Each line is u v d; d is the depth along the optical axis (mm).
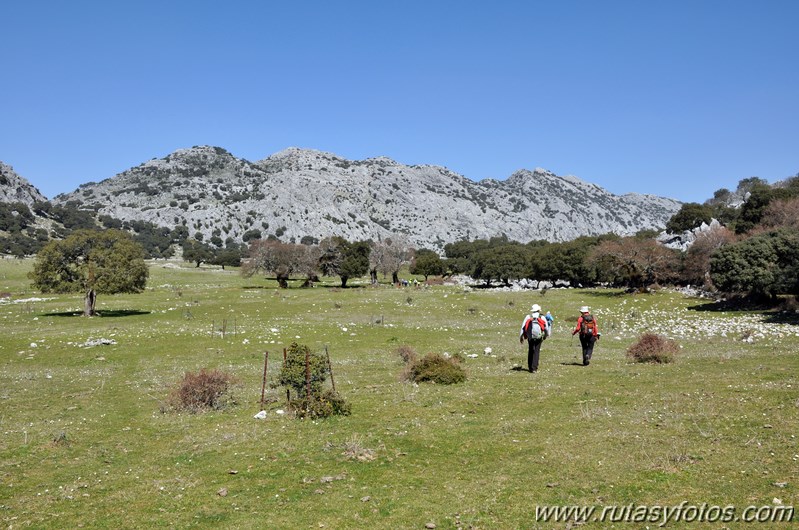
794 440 10250
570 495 8766
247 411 16250
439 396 16719
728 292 56969
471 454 11086
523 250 132375
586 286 107500
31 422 15984
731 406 12984
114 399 19172
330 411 14742
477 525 7973
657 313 53188
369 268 110312
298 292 81188
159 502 9484
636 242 81250
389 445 11898
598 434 11625
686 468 9398
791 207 74188
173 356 30203
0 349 32906
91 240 54031
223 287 96500
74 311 57406
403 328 43062
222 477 10555
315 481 10039
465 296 71625
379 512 8570
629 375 18906
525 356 27047
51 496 10031
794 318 41594
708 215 123250
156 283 107500
